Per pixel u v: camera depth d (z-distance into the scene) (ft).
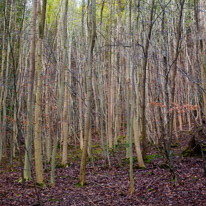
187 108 23.80
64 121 37.96
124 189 22.24
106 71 52.26
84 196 21.29
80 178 25.22
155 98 38.65
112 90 50.67
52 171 25.13
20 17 43.19
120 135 58.49
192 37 38.01
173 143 42.22
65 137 37.76
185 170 25.72
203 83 26.45
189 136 44.98
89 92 23.61
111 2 41.11
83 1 35.91
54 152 25.12
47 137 42.75
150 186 22.02
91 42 23.65
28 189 24.31
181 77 46.83
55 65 43.19
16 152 54.49
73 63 56.44
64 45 26.66
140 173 27.61
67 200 20.48
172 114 30.99
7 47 39.40
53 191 23.35
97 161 38.70
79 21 54.29
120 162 33.40
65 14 27.07
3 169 37.86
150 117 40.47
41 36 25.25
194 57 37.37
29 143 27.99
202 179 21.74
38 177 25.25
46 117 41.86
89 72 23.59
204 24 33.88
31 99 27.14
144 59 33.22
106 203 19.04
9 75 42.34
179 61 44.91
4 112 43.27
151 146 42.68
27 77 43.09
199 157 30.68
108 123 46.42
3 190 24.45
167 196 18.92
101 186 24.14
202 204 16.42
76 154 47.03
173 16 35.68
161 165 28.81
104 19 51.01
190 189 19.66
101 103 34.40
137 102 30.73
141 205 17.80
